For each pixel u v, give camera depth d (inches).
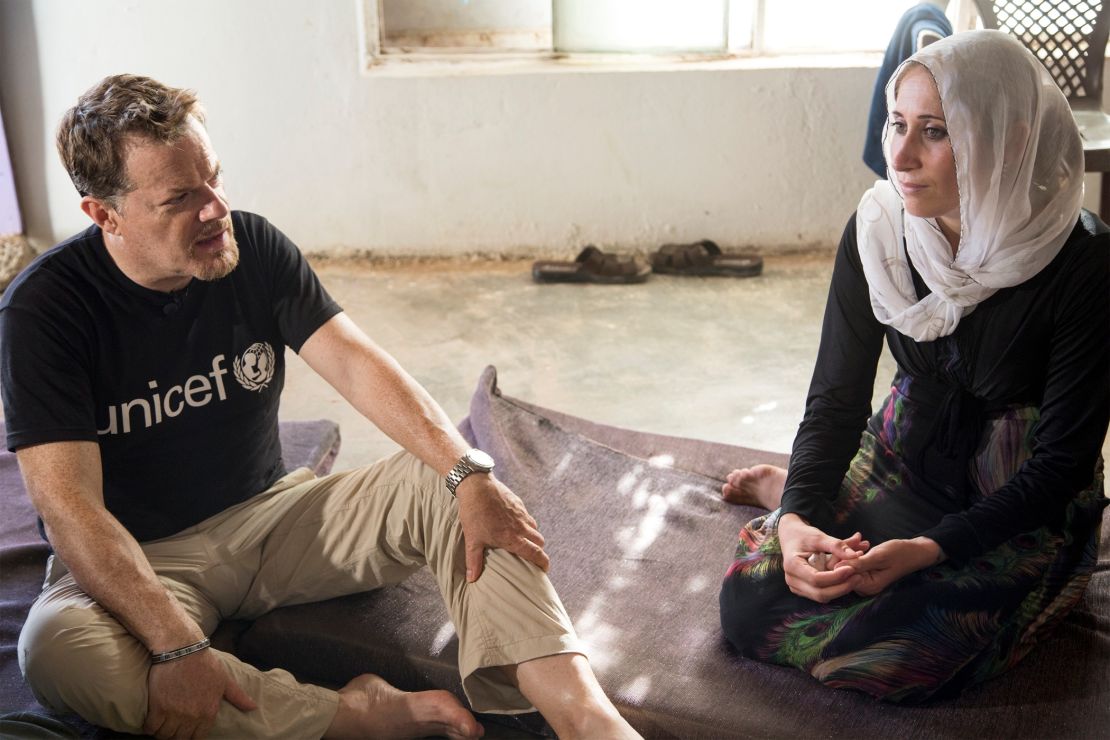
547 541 87.7
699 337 153.8
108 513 65.9
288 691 67.1
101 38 173.9
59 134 64.9
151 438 71.4
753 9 181.6
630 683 70.1
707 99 177.9
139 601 63.6
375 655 73.8
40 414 65.4
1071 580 69.7
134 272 67.4
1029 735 65.0
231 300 72.4
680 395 135.0
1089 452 66.3
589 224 185.5
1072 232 65.7
